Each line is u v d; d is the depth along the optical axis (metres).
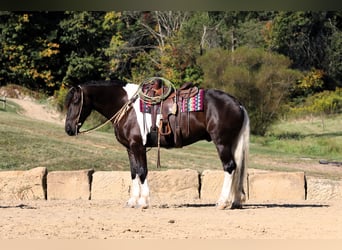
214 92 14.07
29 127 29.67
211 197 16.75
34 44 48.00
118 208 14.39
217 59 39.41
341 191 16.58
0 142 24.42
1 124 29.22
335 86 52.78
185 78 43.78
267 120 38.50
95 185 16.89
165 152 26.83
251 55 39.22
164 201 16.09
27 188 16.89
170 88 14.18
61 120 38.28
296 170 25.03
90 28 48.44
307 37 51.59
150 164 23.52
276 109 38.75
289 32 50.97
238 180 14.04
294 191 16.69
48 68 48.72
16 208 14.42
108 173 16.94
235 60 39.41
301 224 12.23
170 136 14.05
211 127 13.88
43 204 15.34
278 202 15.93
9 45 47.66
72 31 47.75
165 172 16.86
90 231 11.36
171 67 45.47
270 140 36.44
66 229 11.50
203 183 16.83
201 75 43.66
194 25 48.56
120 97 14.39
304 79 50.16
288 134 39.16
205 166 24.20
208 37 48.53
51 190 16.92
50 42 47.94
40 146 24.59
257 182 16.81
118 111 14.38
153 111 14.08
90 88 14.46
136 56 48.41
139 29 50.22
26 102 41.62
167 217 12.89
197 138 14.17
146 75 46.12
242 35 50.81
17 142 24.77
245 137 13.96
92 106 14.55
